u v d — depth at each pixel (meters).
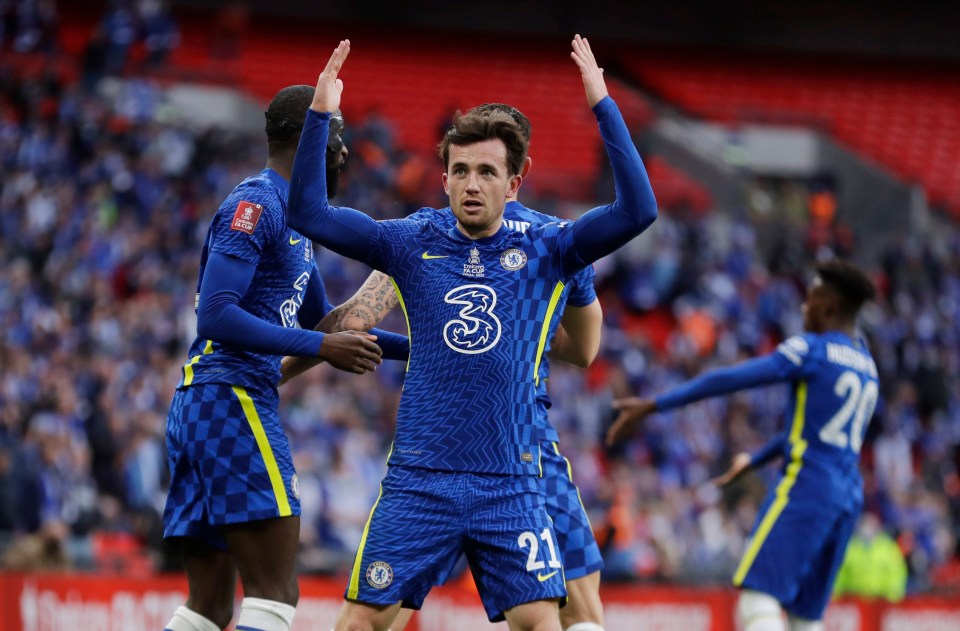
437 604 35.69
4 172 61.84
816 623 23.75
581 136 102.62
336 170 18.39
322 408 48.91
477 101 106.62
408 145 98.06
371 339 17.16
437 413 16.47
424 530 16.28
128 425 43.00
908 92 120.94
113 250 56.50
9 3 83.44
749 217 92.19
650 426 58.84
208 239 18.25
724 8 122.50
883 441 65.50
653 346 69.94
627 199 16.52
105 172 63.34
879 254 97.12
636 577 44.34
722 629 38.34
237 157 72.75
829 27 123.75
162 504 41.31
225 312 17.14
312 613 34.12
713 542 50.75
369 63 109.00
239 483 17.61
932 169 111.62
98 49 82.06
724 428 61.62
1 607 30.80
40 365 46.47
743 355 70.50
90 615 31.72
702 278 76.44
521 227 17.31
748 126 106.31
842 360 23.80
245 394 17.83
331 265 60.34
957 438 72.19
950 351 79.94
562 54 117.25
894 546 46.03
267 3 111.75
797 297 79.81
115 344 49.00
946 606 41.09
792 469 23.62
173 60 99.56
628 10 121.00
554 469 20.03
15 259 55.66
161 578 32.69
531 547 16.20
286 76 103.00
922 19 124.69
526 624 16.11
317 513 44.22
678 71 119.06
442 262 16.84
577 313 19.86
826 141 106.12
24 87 71.06
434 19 116.62
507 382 16.50
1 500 37.62
